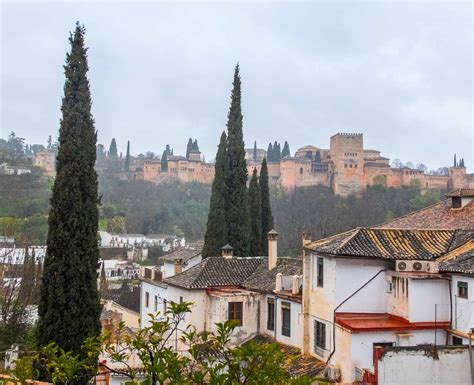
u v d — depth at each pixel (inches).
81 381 789.9
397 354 679.1
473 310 779.4
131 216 5339.6
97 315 1007.6
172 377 314.2
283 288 1107.9
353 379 802.8
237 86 1774.1
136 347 333.4
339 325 856.9
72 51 1063.0
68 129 1032.8
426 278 840.3
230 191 1707.7
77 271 986.1
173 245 4507.9
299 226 3826.3
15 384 363.3
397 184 5698.8
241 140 1743.4
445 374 685.3
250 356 309.7
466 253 869.8
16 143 6865.2
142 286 1574.8
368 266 904.9
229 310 1154.7
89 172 1034.1
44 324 968.9
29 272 1568.7
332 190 5605.3
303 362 937.5
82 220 1007.0
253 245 1752.0
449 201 1289.4
